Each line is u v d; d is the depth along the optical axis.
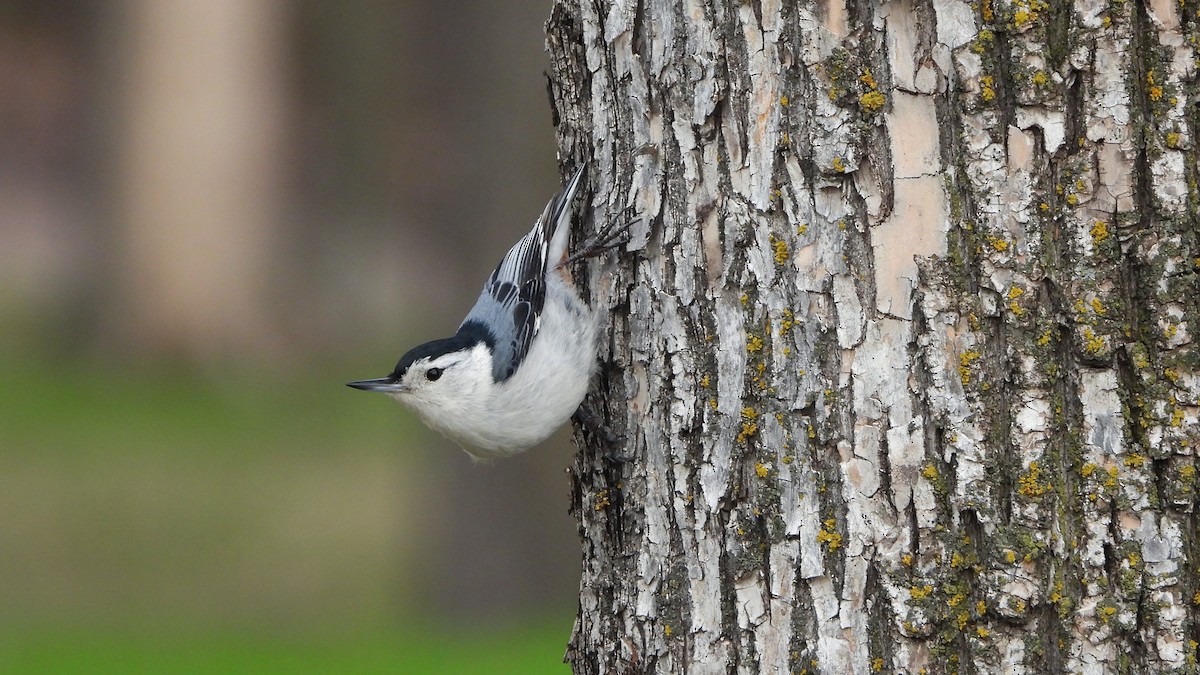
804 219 7.08
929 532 6.84
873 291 6.93
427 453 19.70
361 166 36.56
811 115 7.00
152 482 24.42
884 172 6.87
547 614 19.42
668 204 7.74
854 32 6.89
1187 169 6.49
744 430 7.36
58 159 40.78
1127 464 6.60
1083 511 6.64
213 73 33.97
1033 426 6.66
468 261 19.42
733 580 7.44
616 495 8.34
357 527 22.38
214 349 33.28
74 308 33.81
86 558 21.11
